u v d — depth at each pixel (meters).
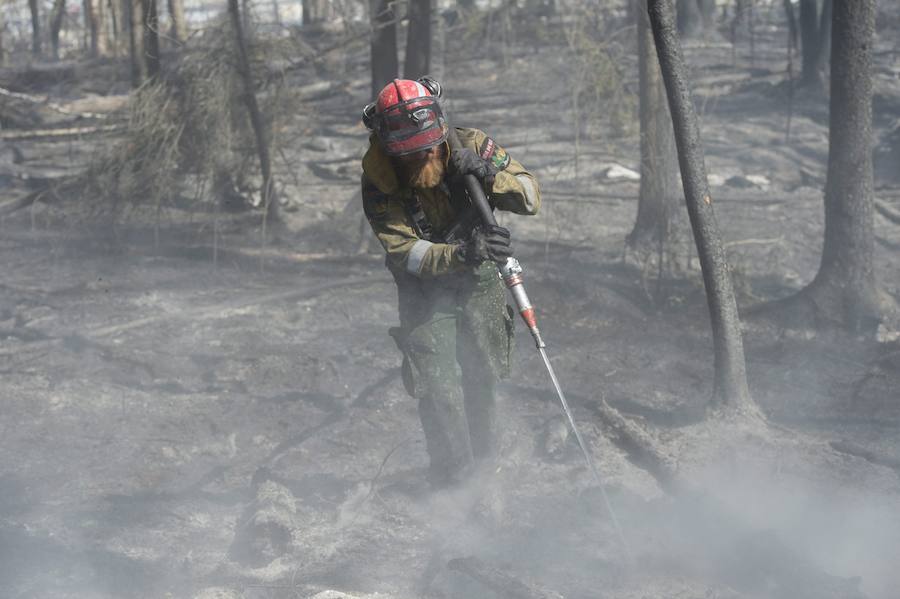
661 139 9.77
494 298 4.40
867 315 7.62
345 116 18.67
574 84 10.84
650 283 9.28
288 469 5.20
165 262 10.75
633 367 7.04
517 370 6.94
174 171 11.38
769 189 14.41
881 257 10.48
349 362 7.24
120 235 11.86
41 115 18.88
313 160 15.82
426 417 4.40
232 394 6.58
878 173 14.71
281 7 29.16
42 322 8.44
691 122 5.21
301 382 6.80
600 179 14.36
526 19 25.75
